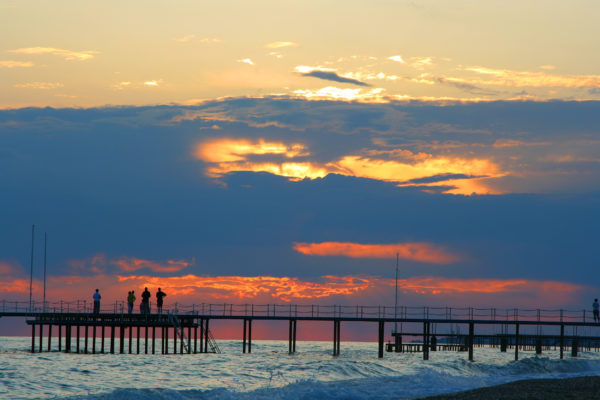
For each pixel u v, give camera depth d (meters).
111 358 86.44
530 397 38.31
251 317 91.56
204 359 85.81
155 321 90.44
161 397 43.91
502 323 89.75
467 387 48.66
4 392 55.03
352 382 50.28
